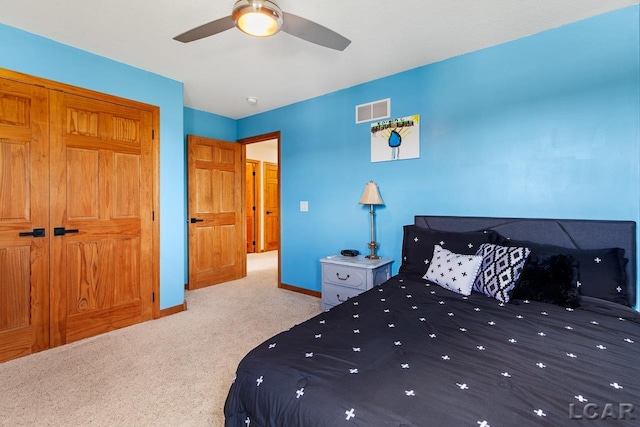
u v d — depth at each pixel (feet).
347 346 4.05
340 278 9.30
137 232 9.15
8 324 7.04
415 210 9.30
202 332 8.50
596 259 5.99
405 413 2.75
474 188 8.25
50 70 7.52
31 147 7.30
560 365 3.58
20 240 7.18
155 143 9.50
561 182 7.08
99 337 8.18
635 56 6.29
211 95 11.51
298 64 8.95
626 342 4.21
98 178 8.38
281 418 3.13
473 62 8.21
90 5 6.21
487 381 3.23
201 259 13.00
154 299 9.50
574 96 6.91
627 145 6.39
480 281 6.37
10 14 6.49
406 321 4.94
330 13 6.53
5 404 5.42
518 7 6.35
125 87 8.84
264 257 20.88
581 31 6.81
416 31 7.24
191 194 12.64
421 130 9.12
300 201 12.31
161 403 5.48
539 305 5.67
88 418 5.08
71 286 7.93
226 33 7.31
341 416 2.80
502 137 7.82
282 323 9.12
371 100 10.17
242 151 14.61
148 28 7.08
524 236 7.36
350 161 10.76
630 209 6.37
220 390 5.87
